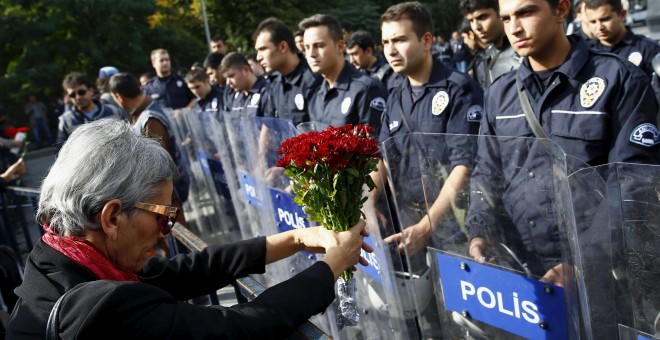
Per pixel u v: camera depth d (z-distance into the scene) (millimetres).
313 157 1518
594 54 1985
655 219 1319
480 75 4465
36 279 1247
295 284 1352
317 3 26953
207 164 4234
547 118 2031
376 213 2043
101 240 1291
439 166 1801
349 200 1583
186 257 1686
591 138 1919
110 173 1238
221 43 8258
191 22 25875
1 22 19734
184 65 24484
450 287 1913
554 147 1435
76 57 21750
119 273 1297
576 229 1401
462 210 1779
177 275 1641
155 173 1296
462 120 2684
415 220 1928
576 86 1969
